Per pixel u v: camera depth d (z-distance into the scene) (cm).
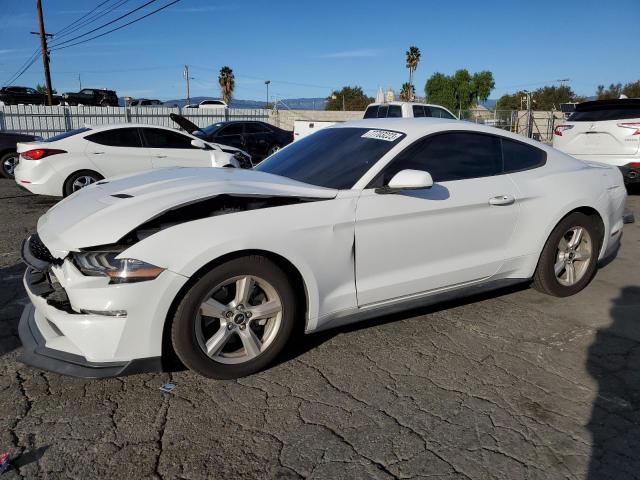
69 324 262
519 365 320
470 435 252
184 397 282
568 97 6631
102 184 356
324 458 235
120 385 293
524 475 224
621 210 460
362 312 332
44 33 2638
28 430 252
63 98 2938
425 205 337
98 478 220
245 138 1445
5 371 307
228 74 5500
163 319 267
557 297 429
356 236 316
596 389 294
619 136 820
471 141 379
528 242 393
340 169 346
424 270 348
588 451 240
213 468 227
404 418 265
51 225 297
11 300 418
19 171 837
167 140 914
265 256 291
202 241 270
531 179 396
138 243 265
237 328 293
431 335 360
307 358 327
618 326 377
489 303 418
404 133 360
